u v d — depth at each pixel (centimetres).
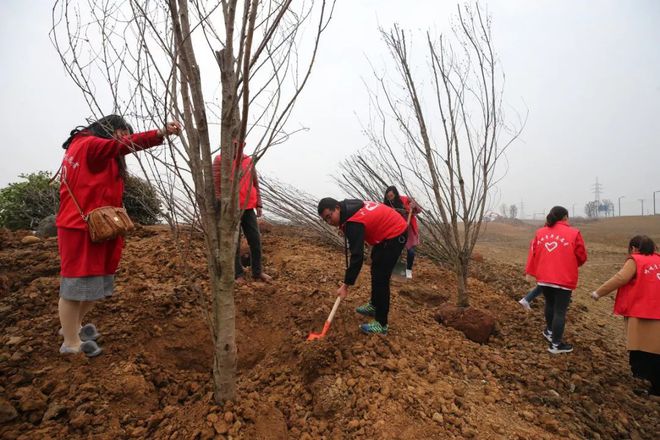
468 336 377
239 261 399
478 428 231
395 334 338
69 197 234
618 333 480
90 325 271
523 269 798
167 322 302
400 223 327
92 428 211
